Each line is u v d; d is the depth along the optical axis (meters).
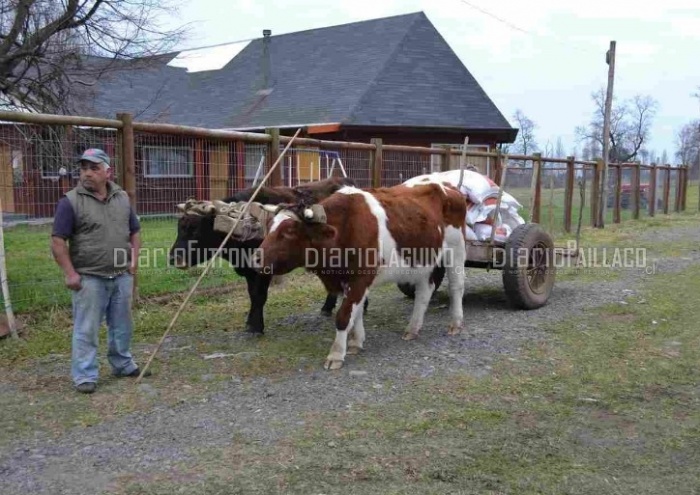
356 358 6.47
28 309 7.57
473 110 21.98
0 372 5.95
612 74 19.27
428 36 24.42
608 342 7.04
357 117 19.95
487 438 4.65
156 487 3.91
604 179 19.14
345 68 23.30
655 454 4.46
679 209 26.52
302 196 6.46
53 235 5.24
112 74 14.06
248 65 26.95
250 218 6.73
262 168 10.13
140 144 10.20
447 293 9.66
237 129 21.97
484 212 8.36
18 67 12.54
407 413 5.07
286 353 6.61
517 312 8.38
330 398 5.38
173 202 10.62
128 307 5.71
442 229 7.06
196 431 4.72
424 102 21.53
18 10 10.45
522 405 5.29
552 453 4.45
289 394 5.46
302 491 3.88
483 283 10.49
